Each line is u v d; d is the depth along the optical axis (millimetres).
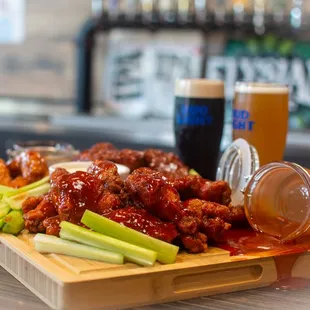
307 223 875
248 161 1014
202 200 917
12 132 2977
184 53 3111
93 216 820
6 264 888
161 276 785
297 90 2939
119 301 764
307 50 2918
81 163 1112
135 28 3014
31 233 913
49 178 1033
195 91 1207
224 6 2871
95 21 3027
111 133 2900
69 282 737
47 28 3330
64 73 3342
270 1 2799
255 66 2998
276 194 915
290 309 787
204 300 809
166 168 1146
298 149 2553
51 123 3123
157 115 3188
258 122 1158
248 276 852
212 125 1217
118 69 3230
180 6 2861
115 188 878
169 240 827
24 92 3416
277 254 859
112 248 799
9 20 3391
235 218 971
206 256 839
